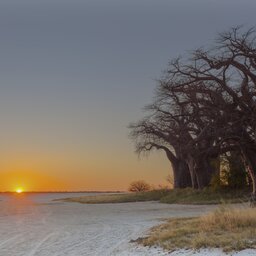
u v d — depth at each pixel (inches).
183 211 1481.3
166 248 636.7
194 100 1834.4
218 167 2420.0
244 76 1763.0
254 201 1588.3
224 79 1780.3
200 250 595.2
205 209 1537.9
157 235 745.6
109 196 3105.3
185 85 1846.7
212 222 791.1
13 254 713.0
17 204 2955.2
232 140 1822.1
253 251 559.5
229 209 851.4
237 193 2132.1
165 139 2765.7
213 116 1800.0
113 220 1242.0
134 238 792.9
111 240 805.9
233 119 1760.6
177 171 3088.1
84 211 1774.1
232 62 1748.3
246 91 1738.4
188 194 2322.8
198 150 1932.8
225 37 1761.8
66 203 2881.4
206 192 2271.2
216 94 1771.7
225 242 605.6
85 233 941.8
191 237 687.7
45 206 2461.9
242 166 2283.5
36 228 1102.4
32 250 745.6
